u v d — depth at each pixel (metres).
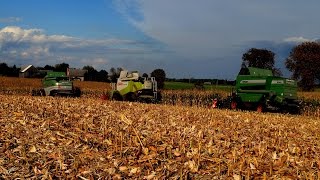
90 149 10.91
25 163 9.80
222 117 19.75
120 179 8.96
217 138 12.69
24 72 91.06
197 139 12.23
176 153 10.46
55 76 42.66
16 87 60.81
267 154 10.95
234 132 14.20
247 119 18.91
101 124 14.48
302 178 8.97
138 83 35.78
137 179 8.99
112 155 10.46
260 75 31.23
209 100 39.09
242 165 9.44
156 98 36.16
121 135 11.43
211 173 9.27
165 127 14.27
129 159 10.15
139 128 13.83
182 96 41.25
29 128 13.00
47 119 14.88
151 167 9.60
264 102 29.92
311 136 15.36
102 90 54.00
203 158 10.12
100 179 8.98
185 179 8.88
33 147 10.59
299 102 30.59
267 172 9.36
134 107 23.11
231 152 10.74
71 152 10.62
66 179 8.92
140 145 11.02
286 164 10.04
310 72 58.25
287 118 22.47
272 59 42.47
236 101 31.81
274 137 13.90
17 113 15.64
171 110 22.27
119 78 37.56
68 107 19.86
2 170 9.24
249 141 12.28
